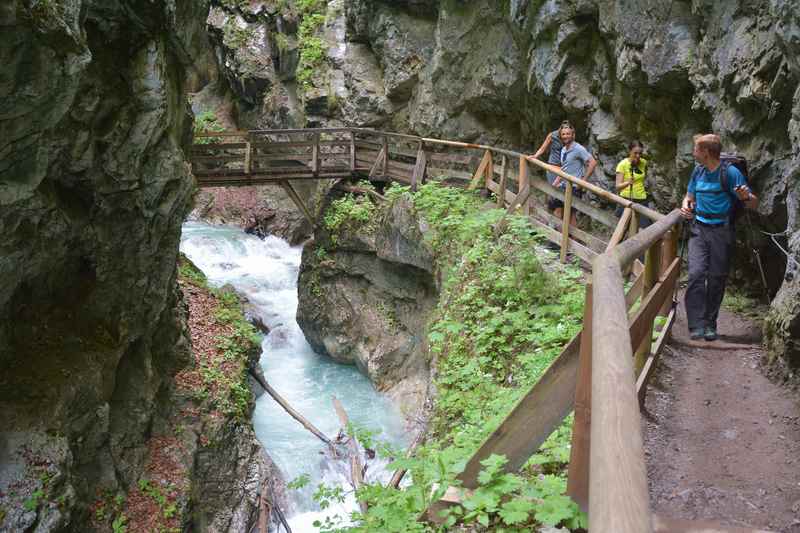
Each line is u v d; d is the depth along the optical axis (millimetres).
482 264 8211
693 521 2977
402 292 12102
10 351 6359
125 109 6449
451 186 12234
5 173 5219
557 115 12453
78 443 6469
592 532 1134
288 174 14695
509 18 13484
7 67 4520
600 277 2428
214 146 14477
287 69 21188
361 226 12812
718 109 7648
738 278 7648
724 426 4395
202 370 9523
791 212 5582
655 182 9969
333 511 9008
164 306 8477
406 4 16844
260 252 18875
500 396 5629
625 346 1778
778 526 3297
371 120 18266
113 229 7262
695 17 8367
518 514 3016
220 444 8625
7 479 5484
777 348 5094
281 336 14602
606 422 1428
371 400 11844
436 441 6270
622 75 9672
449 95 15727
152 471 7484
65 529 5859
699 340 6043
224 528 8039
